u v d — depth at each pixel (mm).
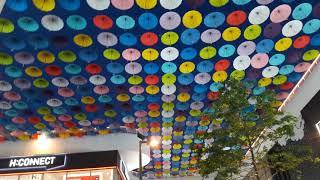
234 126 8852
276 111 9438
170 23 12188
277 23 12797
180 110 17969
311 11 12453
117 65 14266
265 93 9648
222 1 11453
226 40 13414
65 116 17734
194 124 19391
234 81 9695
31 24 11766
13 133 18469
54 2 10953
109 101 16766
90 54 13477
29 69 14188
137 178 25312
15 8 11039
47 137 18047
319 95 14438
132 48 13328
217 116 9289
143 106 17438
